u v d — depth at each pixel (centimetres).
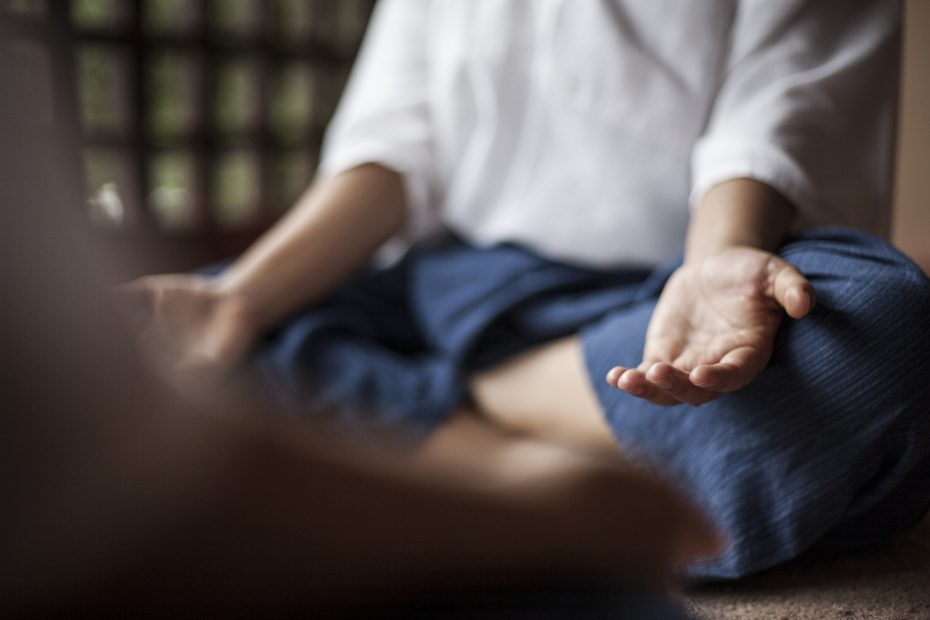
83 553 25
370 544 28
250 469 26
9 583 24
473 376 103
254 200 218
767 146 96
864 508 83
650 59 110
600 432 92
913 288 74
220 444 26
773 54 104
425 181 126
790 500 79
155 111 207
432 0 133
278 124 220
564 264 113
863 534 87
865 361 74
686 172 111
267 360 107
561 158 115
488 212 122
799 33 104
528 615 31
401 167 124
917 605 78
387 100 131
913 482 84
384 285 124
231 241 212
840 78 101
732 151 97
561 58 115
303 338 107
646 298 94
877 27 104
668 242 113
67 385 24
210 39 201
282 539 26
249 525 26
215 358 96
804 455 77
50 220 24
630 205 112
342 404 101
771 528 80
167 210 216
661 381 69
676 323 79
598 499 34
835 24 105
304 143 222
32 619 25
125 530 25
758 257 76
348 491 27
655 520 35
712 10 107
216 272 124
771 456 78
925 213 165
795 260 82
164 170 216
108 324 25
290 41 213
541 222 114
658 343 78
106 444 25
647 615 37
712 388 70
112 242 187
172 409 26
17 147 24
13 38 26
